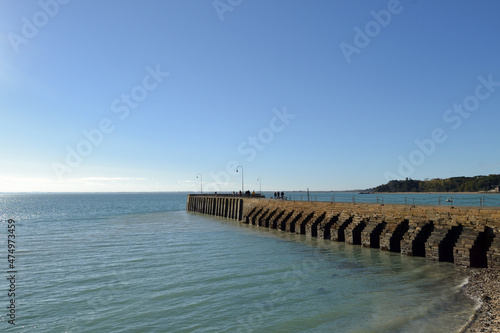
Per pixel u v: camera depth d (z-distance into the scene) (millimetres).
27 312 15008
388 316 13586
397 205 27094
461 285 16922
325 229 32562
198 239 35875
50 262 24750
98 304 15883
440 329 12094
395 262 22422
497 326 11953
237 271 21547
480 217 21469
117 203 166125
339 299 15883
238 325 13367
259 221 47562
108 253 28156
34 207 130875
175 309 15164
